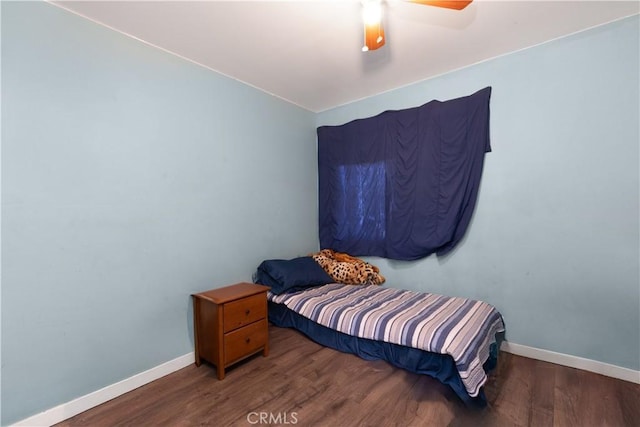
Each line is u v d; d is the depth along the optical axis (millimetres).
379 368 2098
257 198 2904
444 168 2621
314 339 2529
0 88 1502
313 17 1856
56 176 1672
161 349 2113
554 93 2178
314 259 3252
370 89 3004
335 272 3123
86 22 1788
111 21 1842
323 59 2391
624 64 1941
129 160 1975
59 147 1683
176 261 2225
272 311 2926
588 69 2053
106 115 1870
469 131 2508
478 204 2518
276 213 3113
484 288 2514
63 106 1698
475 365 1672
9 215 1525
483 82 2467
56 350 1661
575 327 2135
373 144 3113
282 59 2377
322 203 3588
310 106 3475
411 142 2818
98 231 1829
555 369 2113
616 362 1994
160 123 2145
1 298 1501
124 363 1926
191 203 2332
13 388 1528
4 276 1509
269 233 3035
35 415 1587
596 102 2035
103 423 1636
